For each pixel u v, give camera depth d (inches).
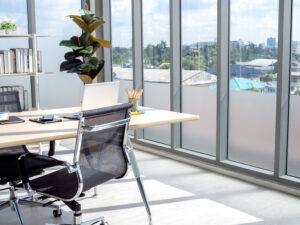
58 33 250.1
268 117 158.7
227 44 169.2
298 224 122.1
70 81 255.3
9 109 149.1
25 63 199.0
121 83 237.1
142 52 217.8
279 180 150.8
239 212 131.7
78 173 96.3
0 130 116.0
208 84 181.8
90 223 115.0
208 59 180.4
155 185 159.0
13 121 127.1
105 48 241.1
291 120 150.1
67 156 201.0
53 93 250.1
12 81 237.1
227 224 123.0
